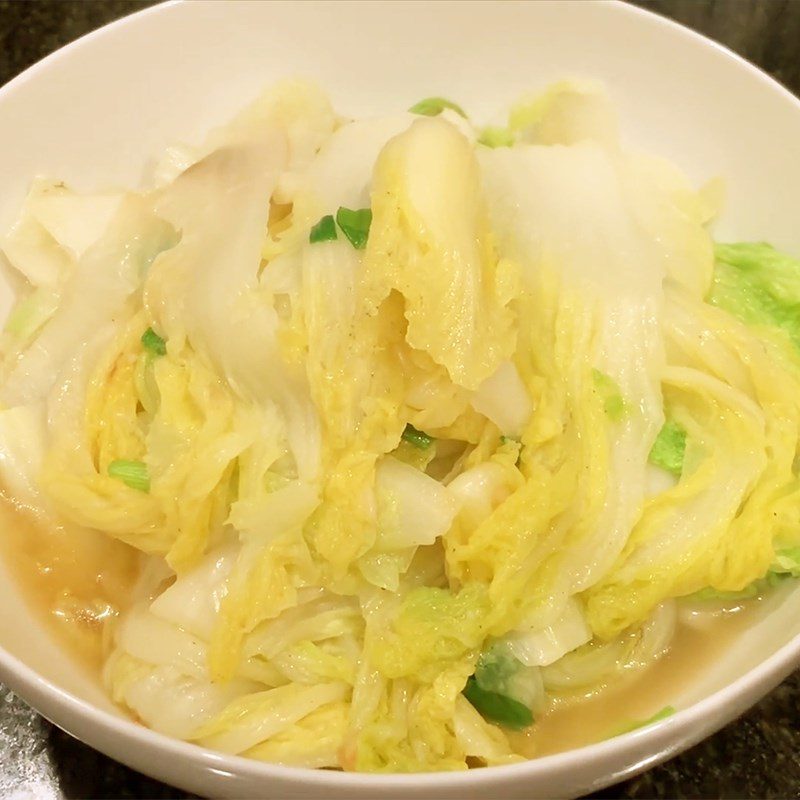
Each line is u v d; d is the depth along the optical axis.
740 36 0.45
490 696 0.30
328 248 0.31
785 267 0.35
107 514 0.31
